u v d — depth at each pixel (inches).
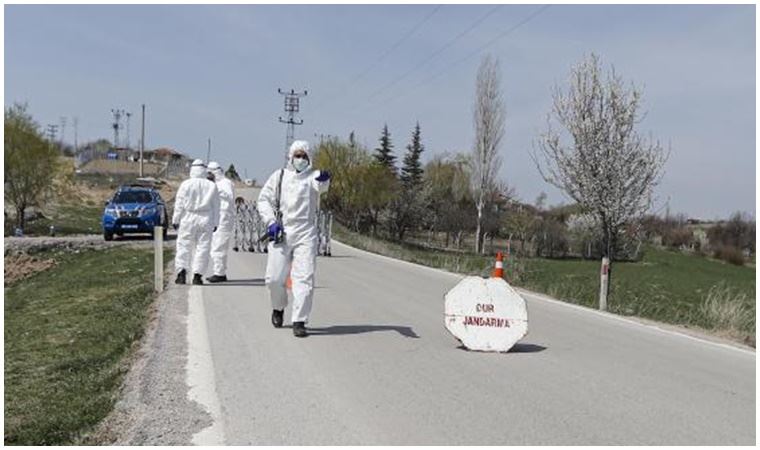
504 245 2341.3
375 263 867.4
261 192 373.7
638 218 622.5
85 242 1061.8
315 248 370.9
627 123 617.9
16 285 789.2
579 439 221.9
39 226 1424.7
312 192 366.0
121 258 827.4
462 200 2561.5
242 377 283.3
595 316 498.9
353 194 2127.2
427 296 547.8
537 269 1089.4
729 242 2085.4
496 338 345.1
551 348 362.3
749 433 231.8
